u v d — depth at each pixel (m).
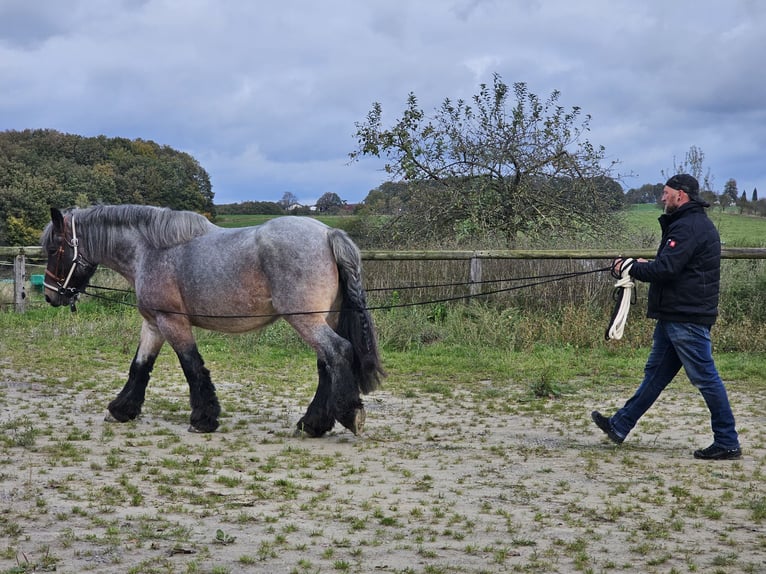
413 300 15.67
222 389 10.61
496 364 12.52
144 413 8.91
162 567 4.29
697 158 20.17
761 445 7.50
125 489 5.76
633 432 8.12
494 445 7.46
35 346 13.97
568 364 12.51
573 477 6.29
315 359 13.14
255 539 4.76
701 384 6.95
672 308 6.95
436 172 21.34
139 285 8.08
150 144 46.09
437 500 5.62
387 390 10.64
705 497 5.78
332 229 7.62
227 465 6.57
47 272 8.53
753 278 14.37
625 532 4.99
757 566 4.43
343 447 7.36
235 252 7.60
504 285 15.30
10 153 40.50
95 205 8.66
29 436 7.22
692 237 6.84
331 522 5.11
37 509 5.24
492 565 4.41
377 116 21.38
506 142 20.67
